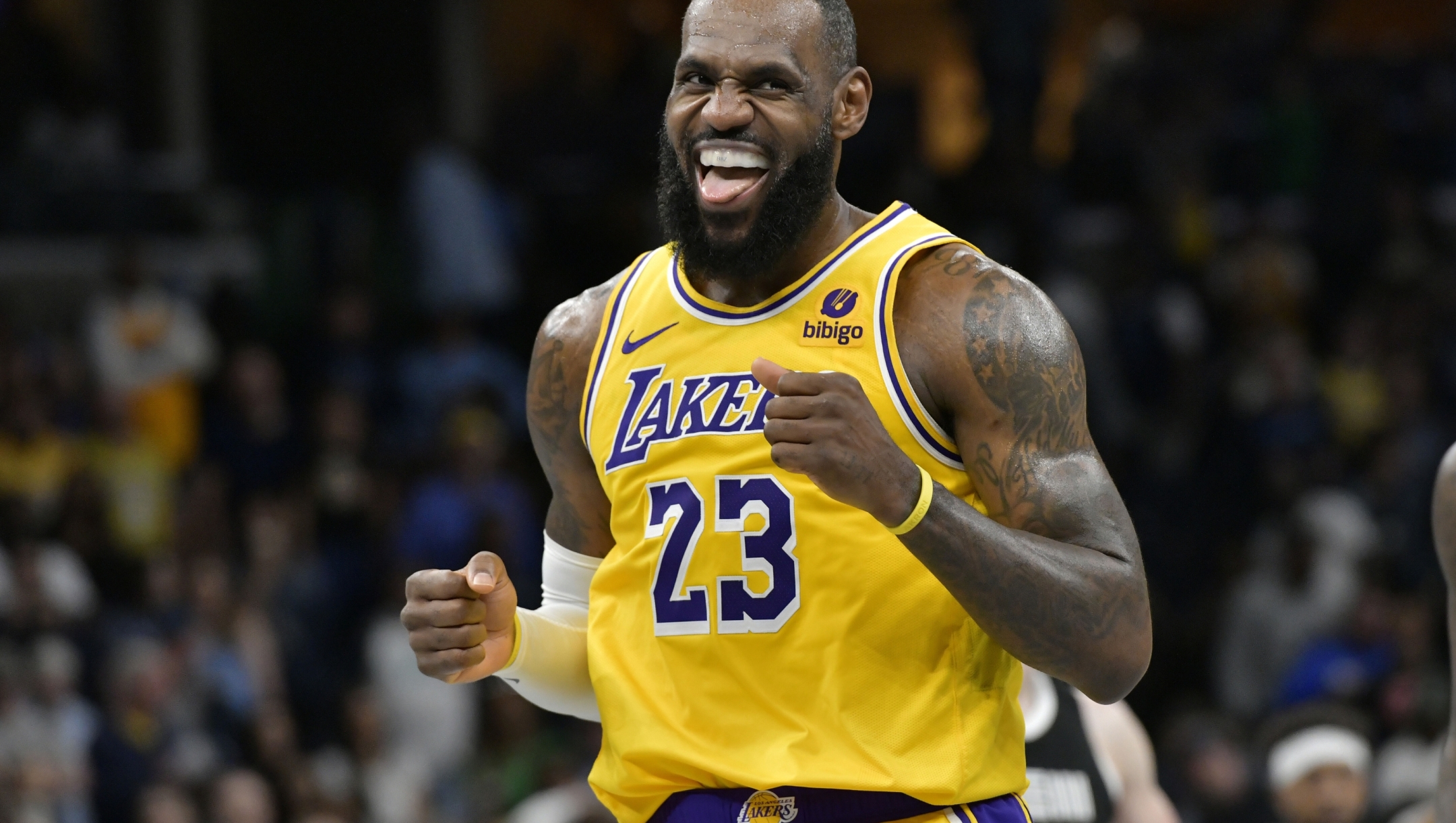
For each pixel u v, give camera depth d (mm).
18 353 25797
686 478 7590
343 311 31016
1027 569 7004
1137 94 38906
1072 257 34688
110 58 34375
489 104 39094
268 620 24812
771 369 6859
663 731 7621
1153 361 33500
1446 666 27734
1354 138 39062
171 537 25562
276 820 21875
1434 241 37312
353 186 36844
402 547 26766
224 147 36000
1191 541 31172
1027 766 10992
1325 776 15633
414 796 23219
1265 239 36375
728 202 7504
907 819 7465
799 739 7422
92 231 31422
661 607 7641
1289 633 27516
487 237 31547
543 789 22422
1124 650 7242
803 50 7504
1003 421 7359
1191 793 22578
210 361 29344
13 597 22156
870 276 7598
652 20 41719
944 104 44719
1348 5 46969
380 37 37156
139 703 21500
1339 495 30344
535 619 8250
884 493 6824
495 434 28562
